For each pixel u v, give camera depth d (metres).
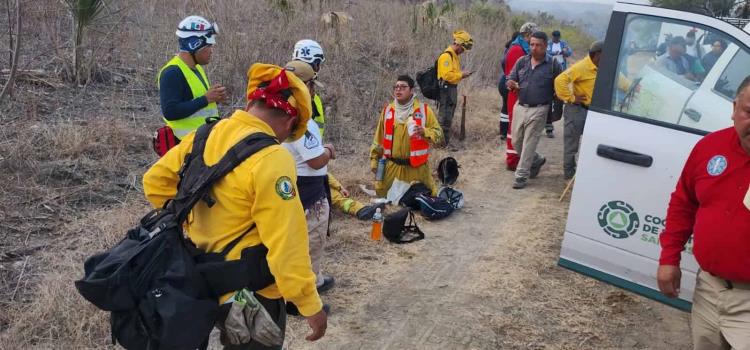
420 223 5.58
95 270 2.12
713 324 2.62
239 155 2.13
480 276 4.57
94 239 4.30
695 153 2.61
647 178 3.33
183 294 2.10
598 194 3.50
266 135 2.19
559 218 5.83
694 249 2.59
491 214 5.91
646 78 3.43
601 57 3.57
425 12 12.88
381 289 4.30
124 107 6.83
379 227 5.05
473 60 12.18
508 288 4.40
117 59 7.91
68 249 4.17
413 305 4.12
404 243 5.09
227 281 2.16
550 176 7.28
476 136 8.72
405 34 11.88
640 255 3.38
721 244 2.45
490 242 5.21
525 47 8.32
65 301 3.54
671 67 3.39
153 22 8.85
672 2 3.48
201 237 2.25
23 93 6.44
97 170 5.38
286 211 2.11
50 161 5.36
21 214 4.53
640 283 3.41
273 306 2.34
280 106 2.21
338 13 10.43
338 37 10.25
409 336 3.76
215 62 8.09
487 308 4.12
